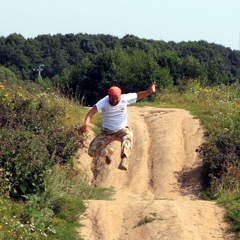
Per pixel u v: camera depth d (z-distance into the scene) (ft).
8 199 43.45
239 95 90.99
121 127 39.34
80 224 42.14
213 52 255.29
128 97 39.37
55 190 44.80
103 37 256.11
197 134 69.82
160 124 74.08
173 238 39.40
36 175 44.96
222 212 44.50
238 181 53.83
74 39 246.06
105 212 44.16
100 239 40.27
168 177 60.29
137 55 145.89
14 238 36.58
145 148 67.05
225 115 74.08
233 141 60.23
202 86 114.73
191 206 45.57
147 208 44.78
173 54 161.07
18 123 54.13
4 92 61.16
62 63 229.86
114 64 140.97
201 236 39.99
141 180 60.03
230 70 250.78
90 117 38.60
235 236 40.22
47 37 238.27
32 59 225.56
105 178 60.39
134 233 41.06
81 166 61.36
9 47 222.07
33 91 69.21
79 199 46.73
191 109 82.38
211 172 58.75
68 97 86.58
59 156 56.08
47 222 40.42
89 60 147.95
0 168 44.29
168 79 144.77
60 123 62.08
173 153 64.90
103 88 139.95
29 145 46.47
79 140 58.80
